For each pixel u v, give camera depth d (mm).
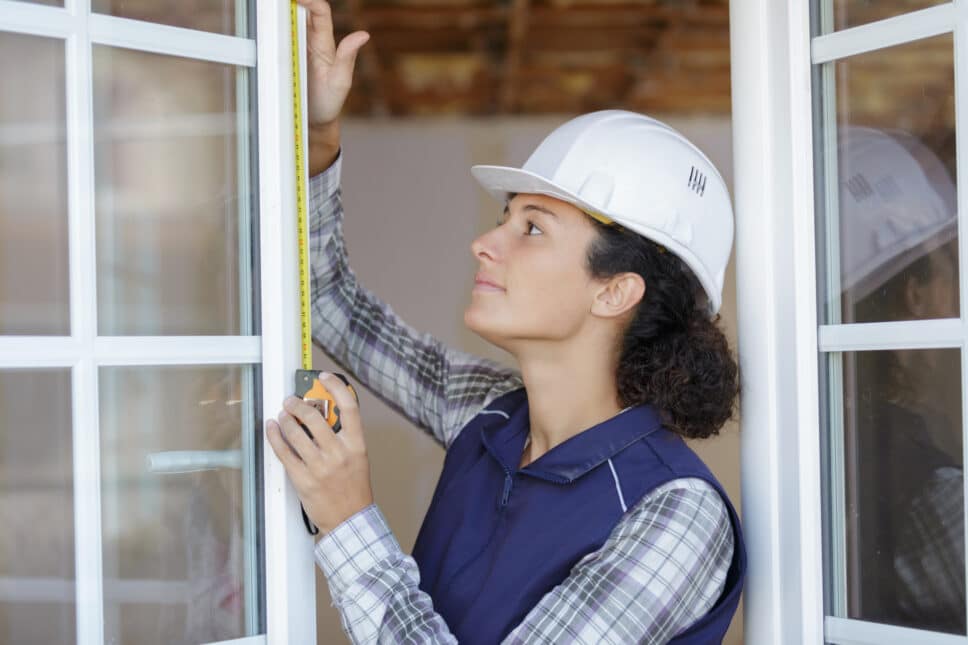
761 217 1560
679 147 1554
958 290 1360
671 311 1560
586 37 5598
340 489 1334
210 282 1348
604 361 1567
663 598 1349
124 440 1276
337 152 1679
